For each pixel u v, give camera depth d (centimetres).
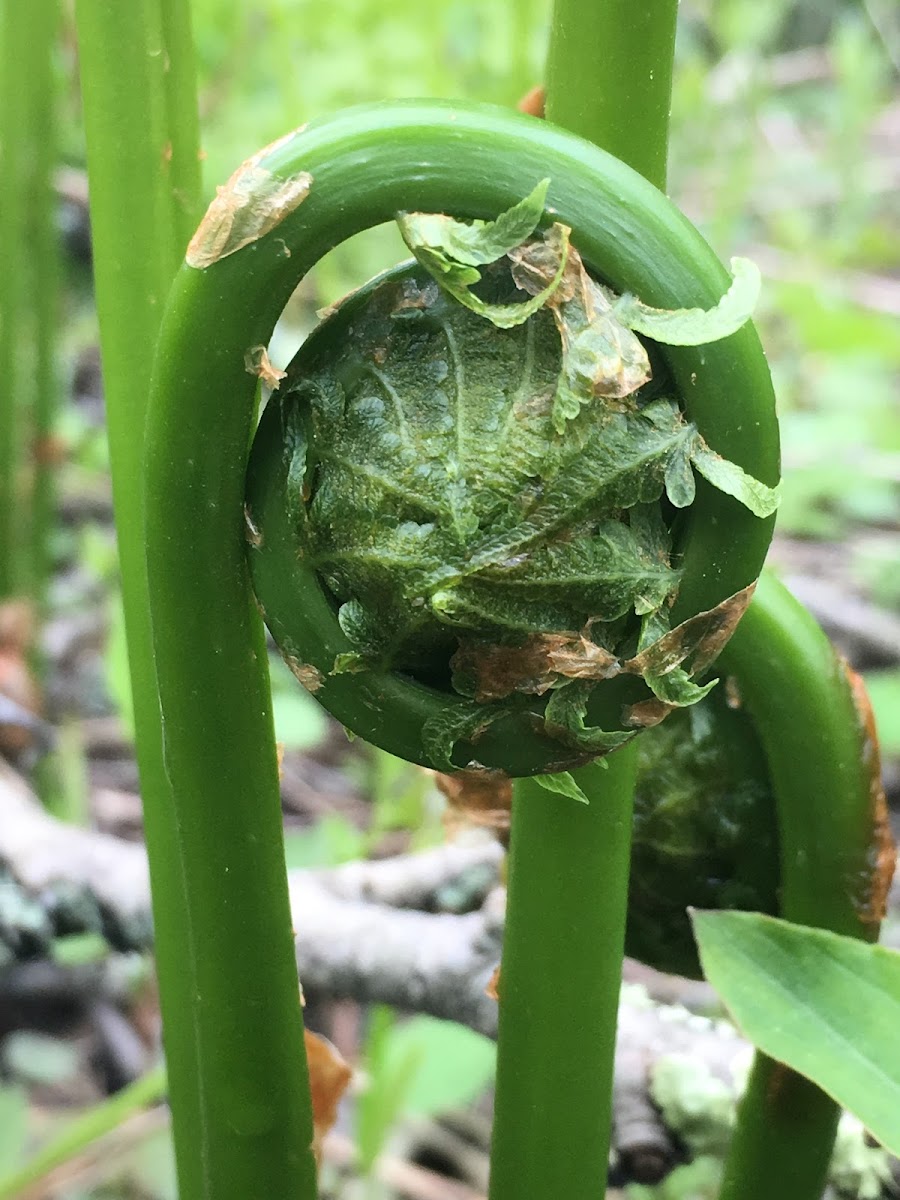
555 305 9
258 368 9
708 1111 17
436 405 9
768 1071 13
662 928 14
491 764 10
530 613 9
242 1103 12
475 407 9
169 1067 14
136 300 12
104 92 12
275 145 9
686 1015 19
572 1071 12
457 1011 19
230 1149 12
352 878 22
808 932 12
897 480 46
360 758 42
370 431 10
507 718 10
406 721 10
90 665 43
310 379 10
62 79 33
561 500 9
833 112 71
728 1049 18
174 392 9
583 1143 12
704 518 10
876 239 65
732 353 9
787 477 46
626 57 10
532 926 12
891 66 74
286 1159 13
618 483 9
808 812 13
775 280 52
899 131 76
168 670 11
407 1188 30
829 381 52
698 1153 17
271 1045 12
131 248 12
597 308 9
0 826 22
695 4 54
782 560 48
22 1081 33
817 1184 14
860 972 12
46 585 35
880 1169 16
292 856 33
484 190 9
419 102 9
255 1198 13
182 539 10
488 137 9
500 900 19
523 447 9
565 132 9
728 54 51
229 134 43
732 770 13
